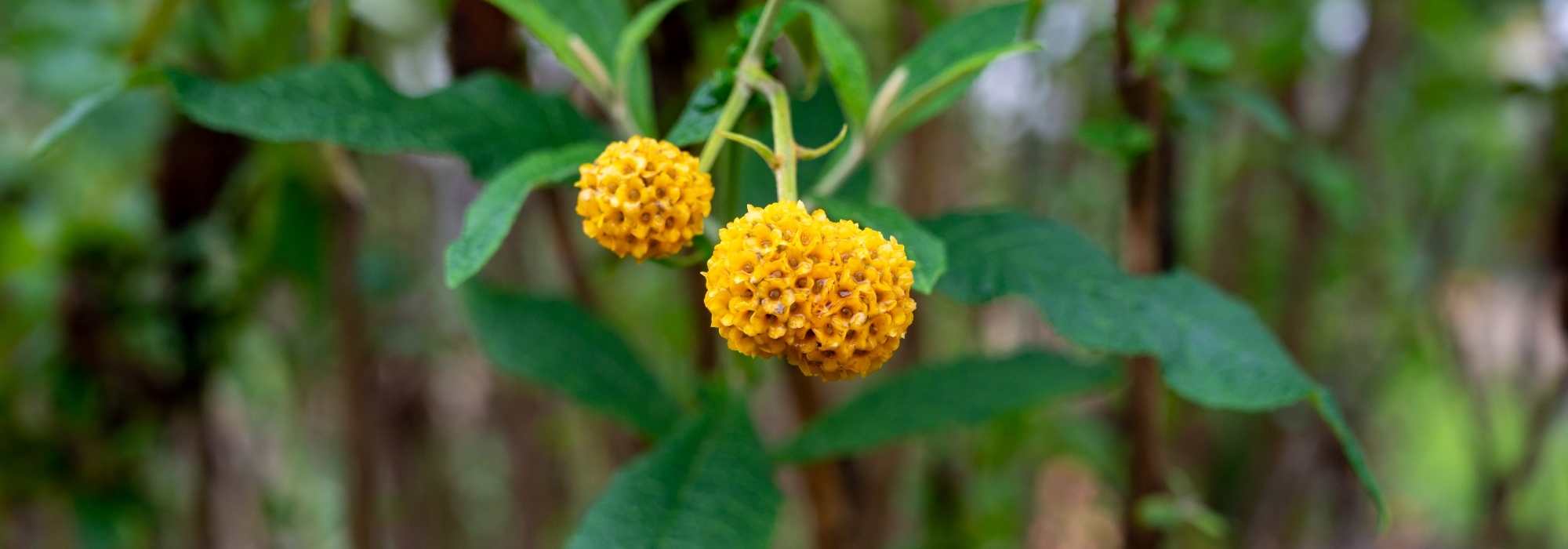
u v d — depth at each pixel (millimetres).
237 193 387
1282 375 282
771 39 274
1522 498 518
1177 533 510
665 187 263
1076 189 537
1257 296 532
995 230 298
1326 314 554
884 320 258
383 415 520
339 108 286
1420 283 536
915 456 537
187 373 416
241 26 366
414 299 538
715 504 287
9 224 416
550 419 567
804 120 315
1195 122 336
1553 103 429
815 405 350
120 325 402
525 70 338
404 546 539
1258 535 528
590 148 273
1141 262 327
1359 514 551
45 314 414
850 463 383
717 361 339
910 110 291
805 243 259
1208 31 472
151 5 353
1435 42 518
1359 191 466
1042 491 581
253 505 514
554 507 595
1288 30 452
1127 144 314
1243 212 510
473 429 622
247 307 420
